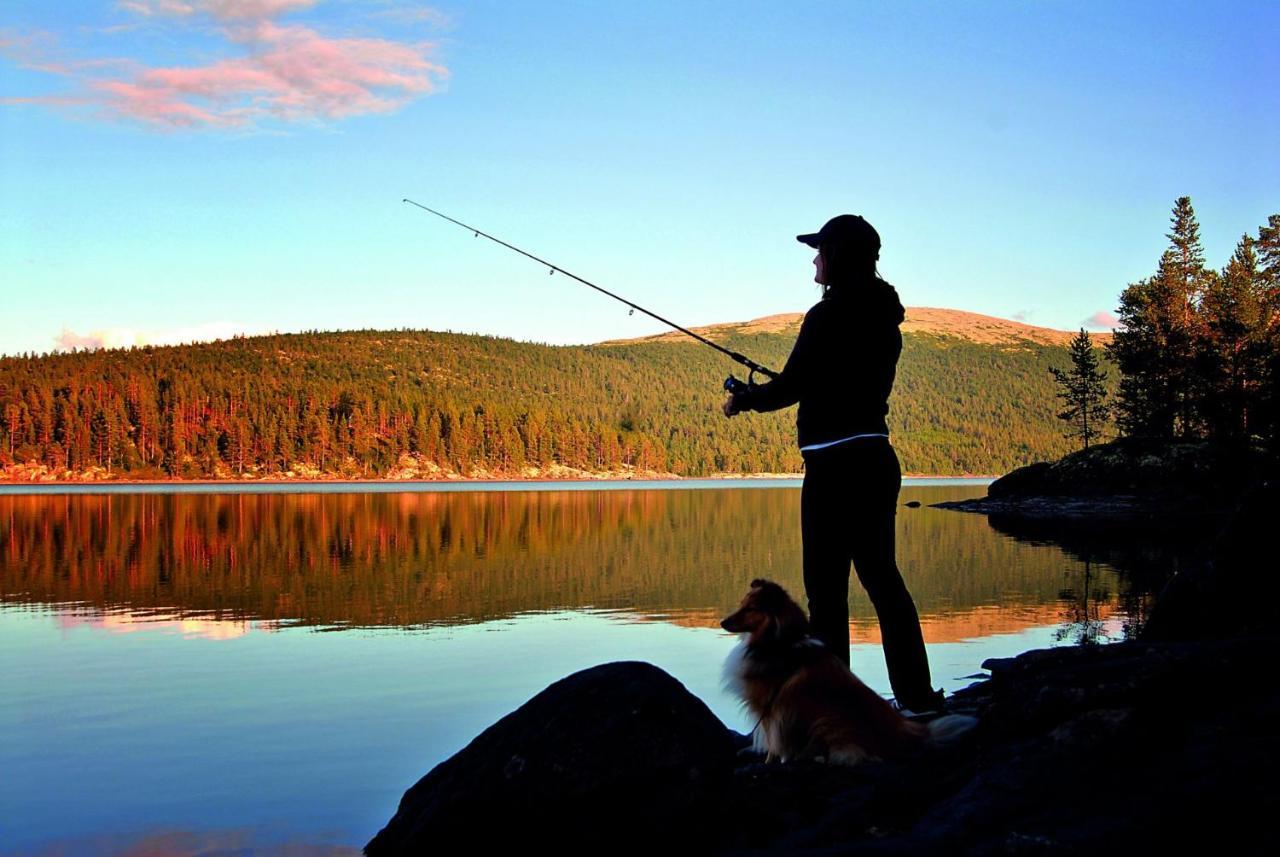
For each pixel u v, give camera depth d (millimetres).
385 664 8703
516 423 147250
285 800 5102
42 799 5113
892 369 4945
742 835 3553
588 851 3510
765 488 88250
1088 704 3379
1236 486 35469
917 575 14711
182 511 38750
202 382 146500
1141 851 2688
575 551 20406
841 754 4020
